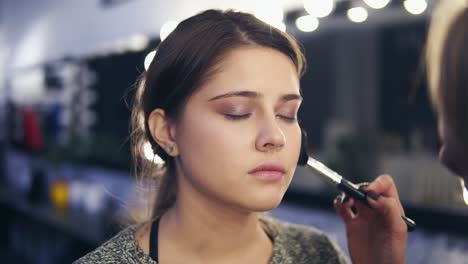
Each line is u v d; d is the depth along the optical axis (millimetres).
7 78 4578
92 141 2947
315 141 1880
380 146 1693
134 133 744
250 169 529
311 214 1803
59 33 3557
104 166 2855
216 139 534
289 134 558
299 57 592
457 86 368
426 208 1540
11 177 4223
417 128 1594
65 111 3398
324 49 1822
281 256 647
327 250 707
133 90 752
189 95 555
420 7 1428
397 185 1647
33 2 4016
